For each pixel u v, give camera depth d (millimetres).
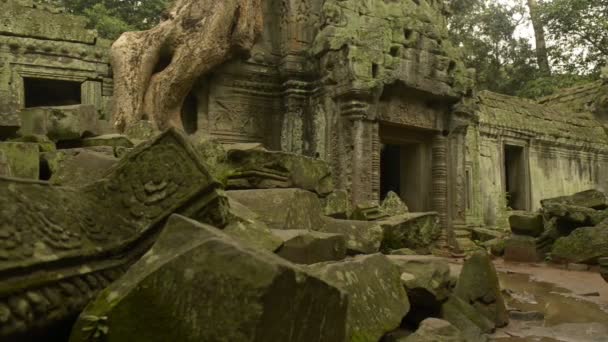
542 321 5539
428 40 14109
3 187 2742
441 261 5129
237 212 4652
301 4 14562
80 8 22078
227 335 2232
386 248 10102
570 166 22062
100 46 14523
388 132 14180
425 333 3873
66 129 8391
